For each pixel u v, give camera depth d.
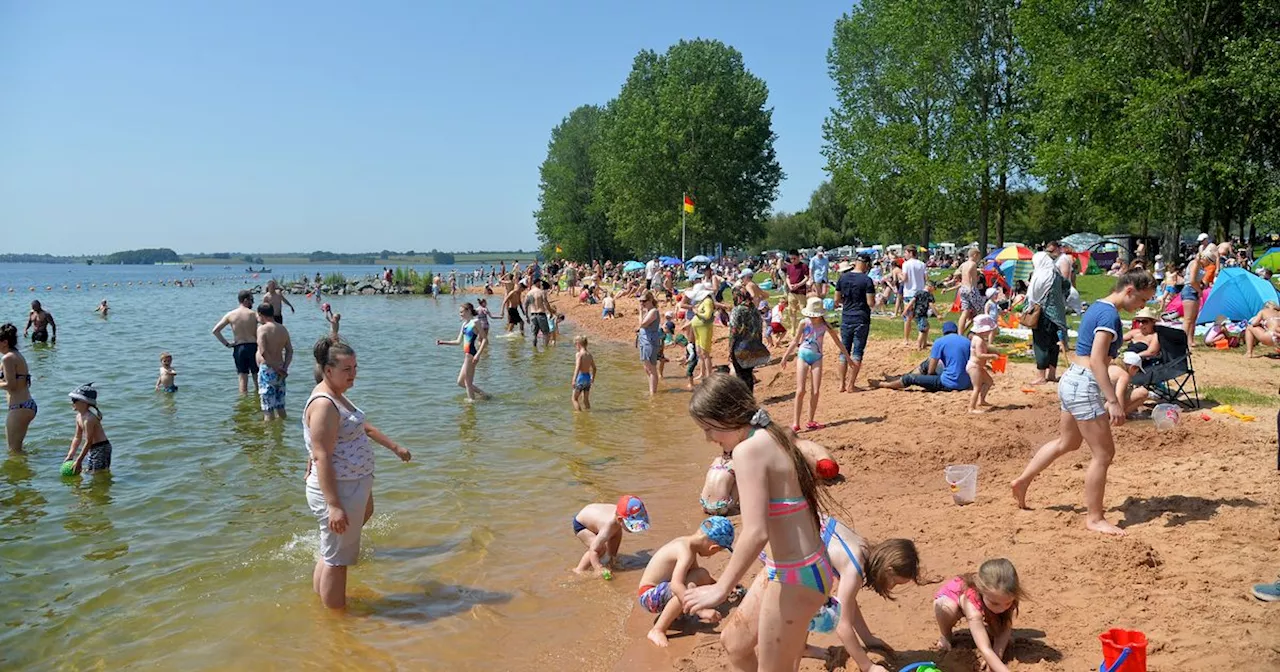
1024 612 5.04
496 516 8.02
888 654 4.77
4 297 59.16
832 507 7.63
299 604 6.07
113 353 21.75
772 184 63.44
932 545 6.36
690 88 57.66
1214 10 27.81
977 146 37.34
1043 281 11.58
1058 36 31.47
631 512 6.57
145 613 5.89
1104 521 6.15
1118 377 8.97
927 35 38.38
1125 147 29.16
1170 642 4.43
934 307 21.67
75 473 9.31
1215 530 5.86
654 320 14.77
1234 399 9.85
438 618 5.87
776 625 3.58
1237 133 28.06
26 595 6.19
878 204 45.69
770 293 32.50
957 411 10.69
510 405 13.94
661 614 5.57
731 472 6.79
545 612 5.97
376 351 22.47
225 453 10.39
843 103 46.00
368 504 6.15
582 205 82.00
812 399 10.60
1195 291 14.16
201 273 171.50
